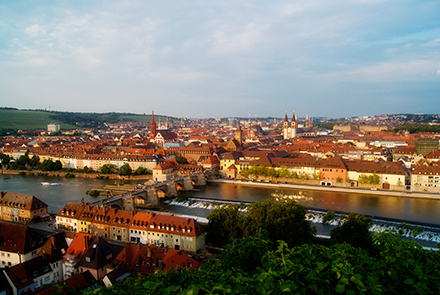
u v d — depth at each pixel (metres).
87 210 165.50
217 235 144.25
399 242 62.62
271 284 48.06
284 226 134.12
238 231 142.00
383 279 51.28
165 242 144.12
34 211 184.38
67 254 116.38
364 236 125.69
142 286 53.59
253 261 68.88
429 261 55.88
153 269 105.88
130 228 151.38
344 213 197.88
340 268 51.25
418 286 47.94
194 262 106.50
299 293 45.69
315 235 159.25
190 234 138.38
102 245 113.44
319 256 59.50
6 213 191.50
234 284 49.50
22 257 121.94
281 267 54.09
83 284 97.69
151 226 147.50
